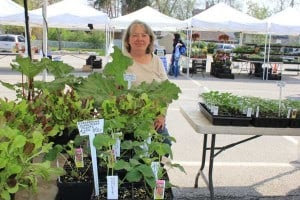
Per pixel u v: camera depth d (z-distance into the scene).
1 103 1.84
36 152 1.50
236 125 2.75
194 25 12.73
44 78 5.32
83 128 1.74
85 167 2.00
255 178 3.93
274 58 14.69
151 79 2.91
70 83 2.62
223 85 12.11
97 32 31.59
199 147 5.07
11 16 10.94
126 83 2.38
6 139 1.34
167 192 1.78
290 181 3.88
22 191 1.70
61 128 2.19
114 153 1.83
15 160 1.35
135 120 2.08
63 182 1.86
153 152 2.01
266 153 4.92
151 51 2.99
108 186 1.70
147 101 2.13
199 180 3.77
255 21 12.89
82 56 23.34
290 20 12.89
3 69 14.23
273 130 2.76
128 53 2.97
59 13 11.45
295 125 2.81
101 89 2.34
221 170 4.14
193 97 9.31
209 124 2.75
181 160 4.46
